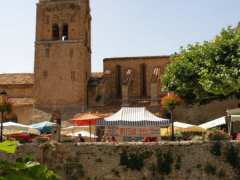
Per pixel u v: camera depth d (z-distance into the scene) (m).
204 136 44.91
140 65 88.62
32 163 5.78
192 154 39.19
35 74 83.75
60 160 41.00
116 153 40.44
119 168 40.16
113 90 88.38
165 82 59.59
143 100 81.38
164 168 39.28
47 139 44.47
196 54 57.16
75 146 41.09
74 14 84.44
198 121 72.19
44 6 85.62
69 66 83.12
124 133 51.66
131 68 88.94
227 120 52.28
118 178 40.06
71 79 82.69
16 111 80.75
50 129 59.28
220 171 38.44
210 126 53.94
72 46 83.56
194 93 57.50
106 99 85.62
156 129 51.06
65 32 85.25
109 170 40.34
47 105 82.38
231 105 71.50
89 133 58.62
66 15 84.56
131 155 40.06
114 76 89.00
